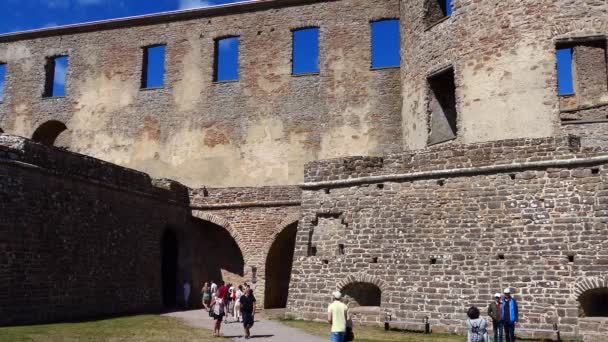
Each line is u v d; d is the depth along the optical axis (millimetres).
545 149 17359
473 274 17516
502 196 17688
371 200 19781
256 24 31109
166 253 27219
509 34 21047
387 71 28766
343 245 19953
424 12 24406
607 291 16078
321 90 29531
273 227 25797
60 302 18922
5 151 17391
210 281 27422
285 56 30359
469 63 21828
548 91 20172
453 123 24031
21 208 17750
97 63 33125
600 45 20484
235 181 29875
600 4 20125
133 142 31766
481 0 21844
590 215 16438
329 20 30031
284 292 27422
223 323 19938
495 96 21031
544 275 16609
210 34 31719
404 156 19562
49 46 34000
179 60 31906
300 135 29438
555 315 16234
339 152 28703
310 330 17625
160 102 31781
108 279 21297
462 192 18312
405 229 18922
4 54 34594
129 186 22891
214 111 30891
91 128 32500
